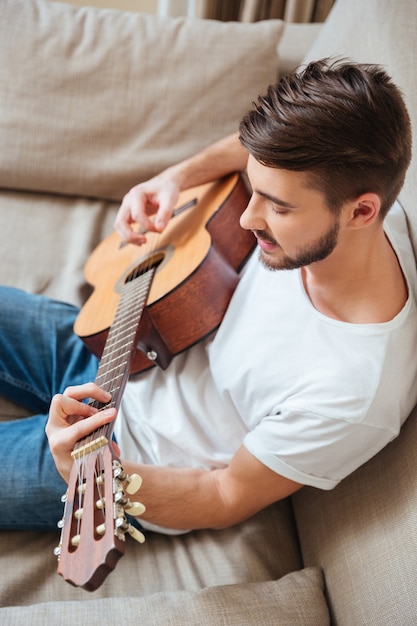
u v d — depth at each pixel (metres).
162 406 1.09
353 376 0.90
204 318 1.11
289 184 0.81
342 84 0.80
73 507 0.70
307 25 1.77
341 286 0.93
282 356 0.98
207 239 1.15
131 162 1.54
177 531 1.08
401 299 0.94
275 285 1.05
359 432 0.91
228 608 0.92
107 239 1.43
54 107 1.53
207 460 1.05
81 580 0.62
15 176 1.55
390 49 1.21
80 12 1.57
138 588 1.03
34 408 1.26
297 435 0.93
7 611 0.91
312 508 1.10
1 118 1.52
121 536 0.63
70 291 1.43
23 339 1.24
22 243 1.51
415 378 0.93
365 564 0.96
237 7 1.98
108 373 0.93
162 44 1.55
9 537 1.07
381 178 0.82
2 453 1.07
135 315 1.04
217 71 1.54
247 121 0.83
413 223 1.06
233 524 1.07
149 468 0.99
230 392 1.04
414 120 1.10
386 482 0.98
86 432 0.78
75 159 1.54
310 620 0.94
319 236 0.85
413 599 0.88
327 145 0.78
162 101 1.54
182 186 1.29
